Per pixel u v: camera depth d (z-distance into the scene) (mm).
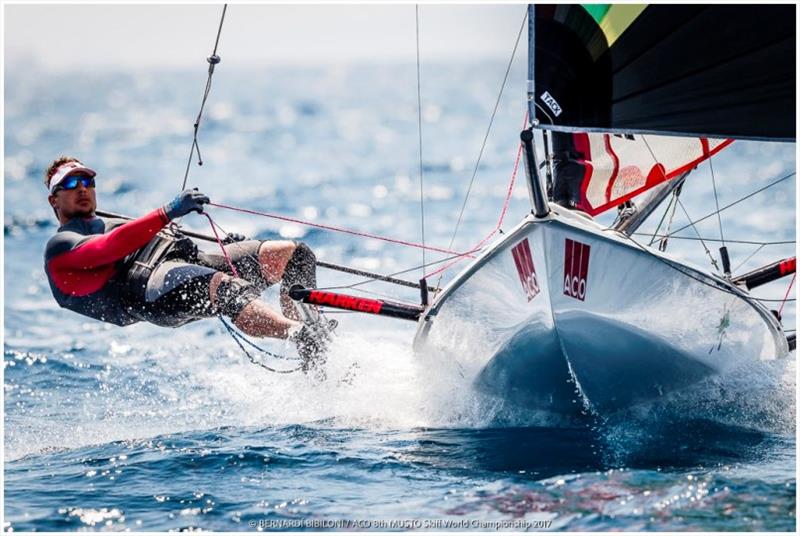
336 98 182750
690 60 17250
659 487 16156
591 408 20781
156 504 16672
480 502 16078
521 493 16344
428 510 15867
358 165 79938
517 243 18516
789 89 17625
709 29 17203
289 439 20266
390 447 19438
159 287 21906
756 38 17344
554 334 19281
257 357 29125
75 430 22172
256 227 51625
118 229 21391
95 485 17766
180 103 186000
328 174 74875
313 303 21219
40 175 78938
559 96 16938
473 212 54188
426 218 52781
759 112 17609
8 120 149375
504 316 19609
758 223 46531
